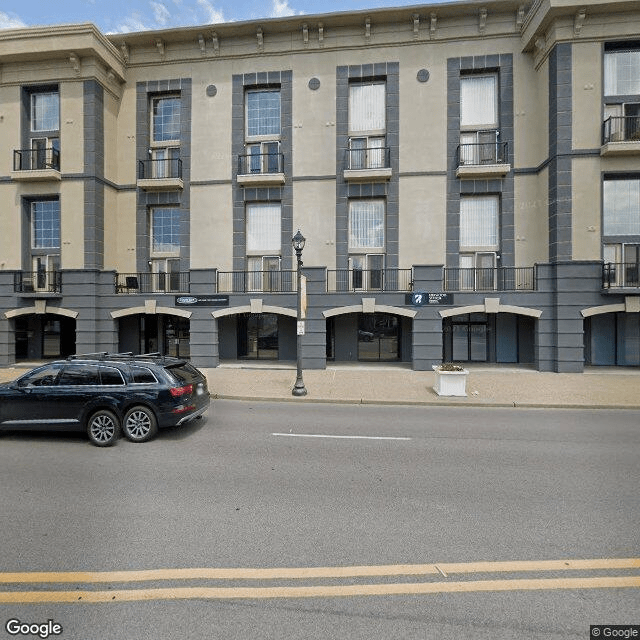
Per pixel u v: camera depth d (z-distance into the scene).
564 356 14.59
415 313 15.22
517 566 3.43
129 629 2.71
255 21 16.62
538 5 14.80
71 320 18.80
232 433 7.62
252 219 17.67
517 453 6.43
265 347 17.88
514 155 16.28
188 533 3.94
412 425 8.23
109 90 17.48
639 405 9.82
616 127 14.55
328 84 17.03
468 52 16.39
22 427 7.12
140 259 17.94
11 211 17.19
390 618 2.83
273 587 3.15
